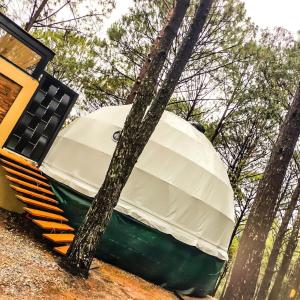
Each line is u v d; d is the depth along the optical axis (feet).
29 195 26.37
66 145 34.76
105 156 32.96
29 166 31.09
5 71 26.27
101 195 19.69
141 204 31.07
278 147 19.80
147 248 30.14
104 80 55.01
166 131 36.14
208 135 57.31
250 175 56.85
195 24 20.80
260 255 18.54
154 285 29.78
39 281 16.33
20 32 26.71
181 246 31.30
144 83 20.16
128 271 30.04
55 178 31.89
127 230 29.94
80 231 19.86
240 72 51.85
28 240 22.89
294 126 19.83
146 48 53.26
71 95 30.66
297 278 58.29
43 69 28.09
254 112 48.75
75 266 19.26
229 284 18.72
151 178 31.96
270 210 18.90
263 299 50.08
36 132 29.40
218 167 38.06
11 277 15.39
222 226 35.06
